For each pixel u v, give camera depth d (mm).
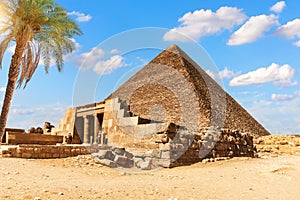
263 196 7656
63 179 8609
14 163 10383
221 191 7992
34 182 7500
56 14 16922
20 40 16125
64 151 13102
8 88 16578
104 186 7652
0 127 16312
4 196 5586
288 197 7684
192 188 8117
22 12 15750
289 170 12227
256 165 13867
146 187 7832
